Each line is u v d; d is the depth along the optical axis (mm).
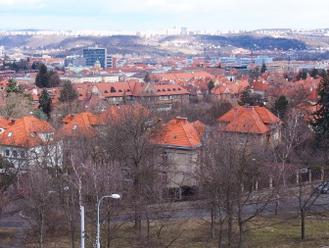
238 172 56562
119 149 76250
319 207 74875
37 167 74875
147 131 83188
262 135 98938
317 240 59406
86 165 62062
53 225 63375
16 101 139125
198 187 75438
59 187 63312
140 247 58219
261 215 70938
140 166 71250
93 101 173250
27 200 65250
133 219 67000
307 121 107500
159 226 67375
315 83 190500
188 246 58625
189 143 88438
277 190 70125
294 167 83375
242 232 56562
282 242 58844
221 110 145500
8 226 69750
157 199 71375
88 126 103625
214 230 64625
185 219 69750
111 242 59781
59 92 183375
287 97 157125
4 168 80625
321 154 88938
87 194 57500
